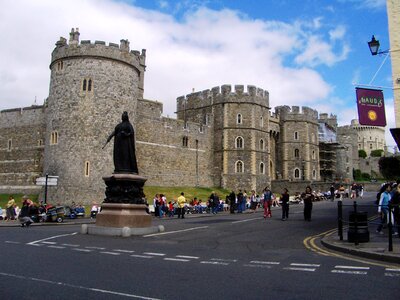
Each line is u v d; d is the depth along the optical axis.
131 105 40.84
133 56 41.38
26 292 6.87
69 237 15.09
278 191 59.44
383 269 8.83
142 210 16.64
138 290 7.04
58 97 38.81
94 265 9.40
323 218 22.19
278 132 66.38
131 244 13.16
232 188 54.44
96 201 37.31
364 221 12.27
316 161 67.44
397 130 13.09
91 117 38.06
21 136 50.72
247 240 13.99
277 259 10.23
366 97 18.25
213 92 57.81
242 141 55.53
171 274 8.40
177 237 14.95
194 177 53.47
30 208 25.12
